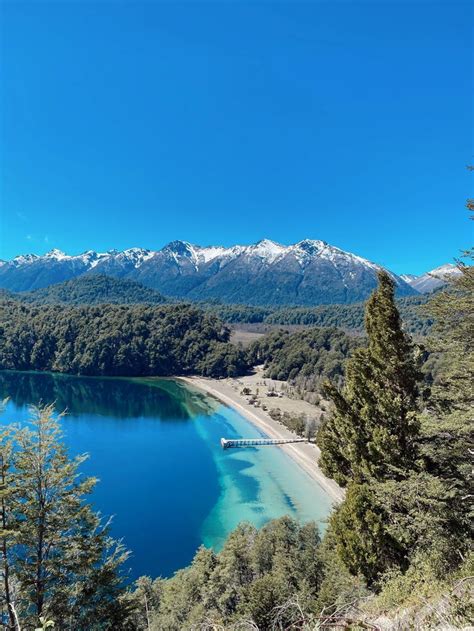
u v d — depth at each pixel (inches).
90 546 605.6
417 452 637.3
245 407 4264.3
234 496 2207.2
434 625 284.5
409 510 573.6
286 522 1403.8
